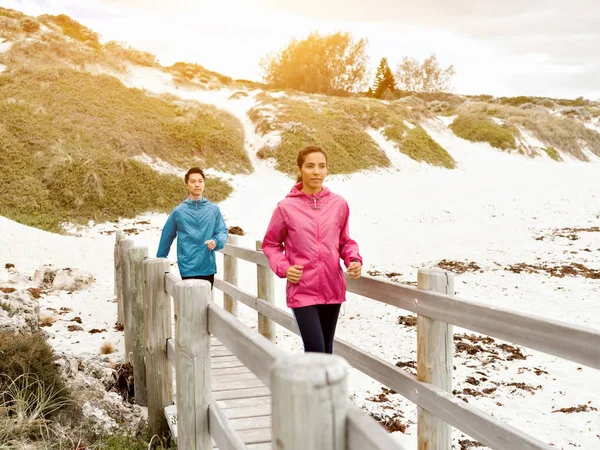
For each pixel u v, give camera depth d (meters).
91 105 25.50
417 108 40.28
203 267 5.75
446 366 2.84
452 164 33.22
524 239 15.28
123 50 36.66
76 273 10.97
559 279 11.07
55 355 4.71
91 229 17.58
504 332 2.24
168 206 20.56
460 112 47.03
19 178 18.56
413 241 15.64
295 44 60.81
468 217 18.59
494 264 12.70
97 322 8.54
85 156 20.64
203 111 29.98
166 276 4.23
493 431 2.26
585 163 41.84
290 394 1.04
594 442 4.58
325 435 1.04
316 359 1.08
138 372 5.31
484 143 38.22
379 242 15.66
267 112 31.69
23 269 12.09
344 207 3.40
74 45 32.59
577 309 8.97
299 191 3.34
